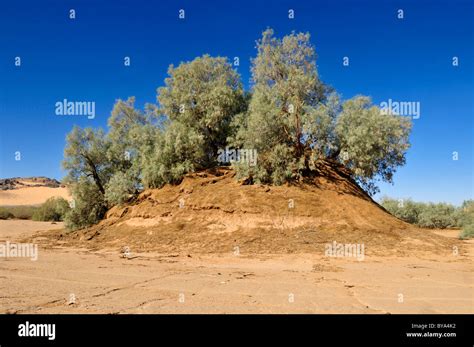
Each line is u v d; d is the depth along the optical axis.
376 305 9.46
